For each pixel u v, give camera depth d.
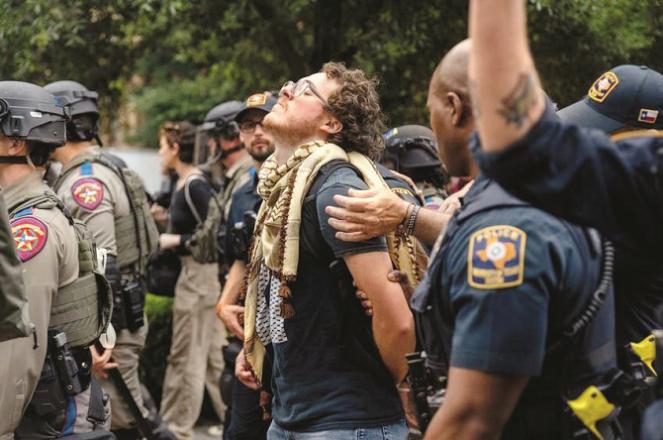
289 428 3.04
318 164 3.00
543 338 1.93
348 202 2.78
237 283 4.64
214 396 6.83
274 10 7.07
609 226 1.78
